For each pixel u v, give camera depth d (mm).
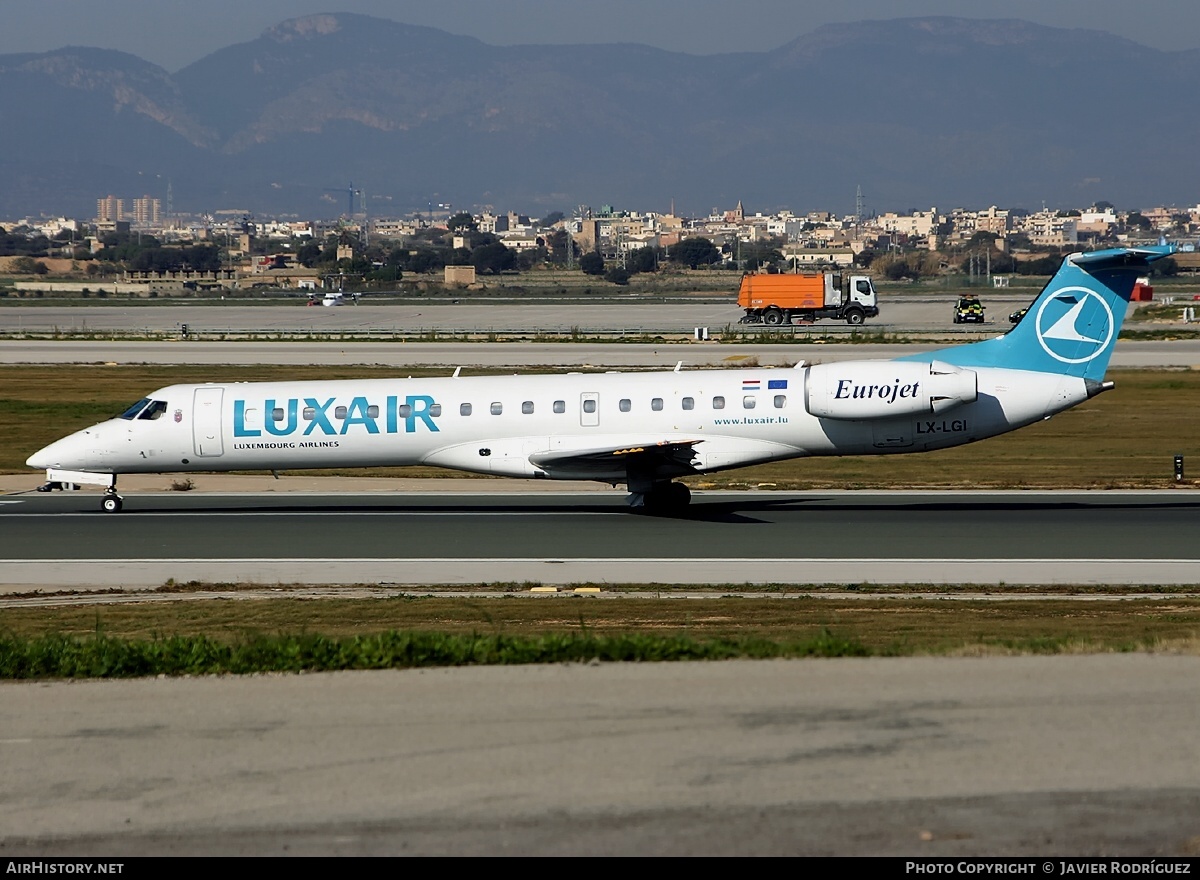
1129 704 64125
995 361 146250
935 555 124625
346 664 74500
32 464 155625
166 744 62188
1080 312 144625
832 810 53250
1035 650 74438
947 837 50906
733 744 60188
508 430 149625
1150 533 133750
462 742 61406
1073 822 51844
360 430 151500
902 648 76000
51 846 52125
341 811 54562
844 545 130125
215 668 74375
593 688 68812
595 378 152375
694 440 141625
